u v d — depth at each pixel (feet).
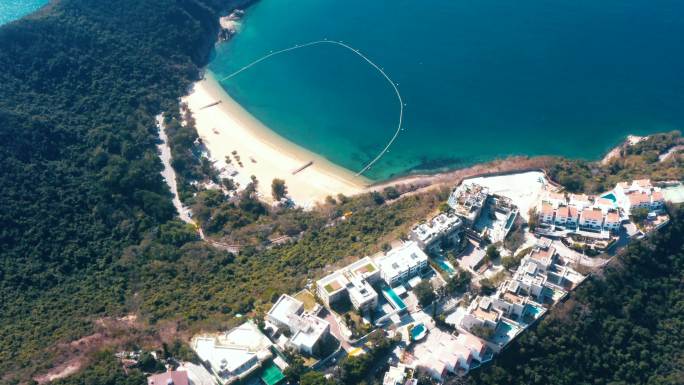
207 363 597.52
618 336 636.89
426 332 647.97
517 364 608.19
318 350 604.90
